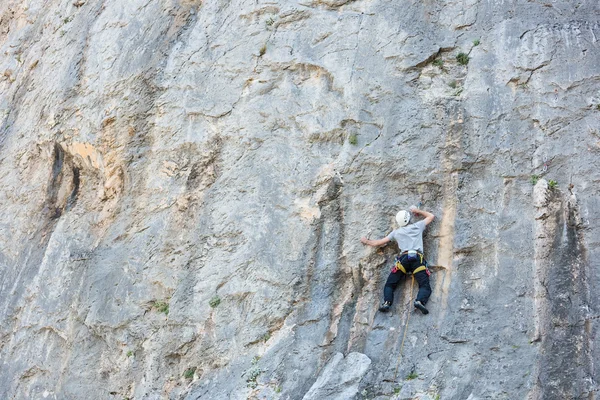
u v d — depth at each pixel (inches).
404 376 302.5
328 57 382.6
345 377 306.8
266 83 389.7
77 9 525.7
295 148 366.9
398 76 366.3
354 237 339.3
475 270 317.7
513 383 288.5
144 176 403.9
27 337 408.2
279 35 400.8
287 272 341.7
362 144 354.6
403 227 324.8
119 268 386.3
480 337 302.5
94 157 429.1
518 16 366.3
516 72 350.3
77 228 421.7
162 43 434.6
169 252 375.6
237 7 421.7
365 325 322.7
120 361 366.3
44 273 418.6
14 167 485.1
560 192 320.2
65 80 470.6
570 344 289.6
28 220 453.4
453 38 370.9
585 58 345.7
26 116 499.2
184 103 406.6
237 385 325.1
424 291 313.4
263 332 335.0
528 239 316.2
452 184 335.3
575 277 301.7
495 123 341.7
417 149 345.4
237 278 351.3
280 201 358.3
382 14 386.6
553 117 335.9
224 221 366.0
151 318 366.0
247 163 374.3
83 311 387.9
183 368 348.5
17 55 564.1
